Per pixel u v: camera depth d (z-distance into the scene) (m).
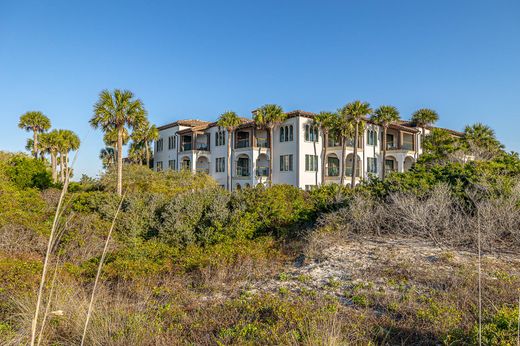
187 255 11.31
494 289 6.65
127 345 5.34
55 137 34.38
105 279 9.24
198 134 43.12
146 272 9.88
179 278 9.38
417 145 40.53
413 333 5.45
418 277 7.71
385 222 12.14
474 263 8.45
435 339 5.24
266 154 36.66
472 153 19.50
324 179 33.81
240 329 5.77
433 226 10.55
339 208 13.64
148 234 15.59
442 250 9.52
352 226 12.17
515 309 5.22
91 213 17.08
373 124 37.59
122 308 6.86
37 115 39.69
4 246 12.41
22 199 16.61
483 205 10.55
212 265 9.73
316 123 33.88
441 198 11.18
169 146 45.97
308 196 16.50
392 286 7.49
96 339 5.36
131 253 11.87
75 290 7.73
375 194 13.76
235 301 7.12
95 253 12.73
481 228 9.67
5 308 6.75
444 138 24.02
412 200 11.39
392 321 5.86
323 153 34.25
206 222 14.70
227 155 37.94
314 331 5.22
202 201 15.74
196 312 6.85
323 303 6.82
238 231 13.59
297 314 6.04
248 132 39.66
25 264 9.59
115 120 26.42
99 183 29.08
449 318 5.63
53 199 18.23
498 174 12.89
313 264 9.54
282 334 5.37
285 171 34.75
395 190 13.08
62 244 12.78
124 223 15.63
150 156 49.75
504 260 8.67
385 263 8.89
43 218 15.81
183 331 6.07
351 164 36.66
